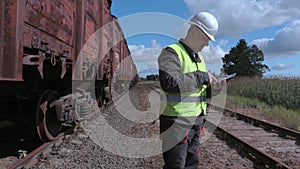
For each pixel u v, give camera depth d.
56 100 7.57
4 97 6.48
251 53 77.88
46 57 6.11
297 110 16.70
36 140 7.84
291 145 8.69
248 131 10.77
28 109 7.12
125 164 6.38
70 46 8.28
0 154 6.66
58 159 6.43
